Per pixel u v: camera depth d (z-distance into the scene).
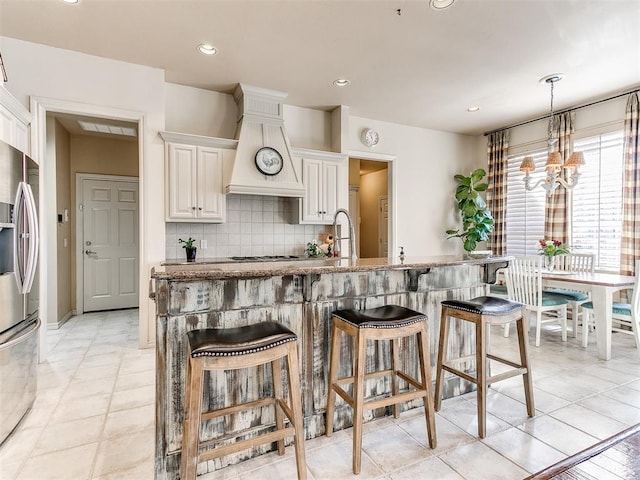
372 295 2.22
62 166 4.58
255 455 1.85
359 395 1.73
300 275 1.92
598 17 2.71
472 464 1.76
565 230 4.63
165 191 3.58
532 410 2.20
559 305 3.64
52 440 1.97
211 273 1.60
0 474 1.69
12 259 2.04
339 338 1.99
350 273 2.10
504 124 5.36
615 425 2.10
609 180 4.26
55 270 4.25
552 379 2.75
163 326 1.66
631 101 3.99
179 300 1.69
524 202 5.26
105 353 3.37
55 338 3.86
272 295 1.90
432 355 2.46
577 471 1.10
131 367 3.03
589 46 3.13
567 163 3.52
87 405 2.37
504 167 5.49
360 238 8.55
